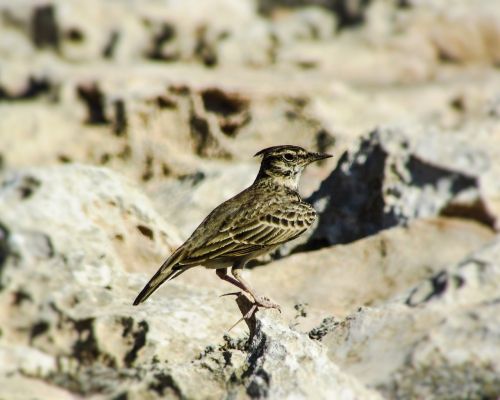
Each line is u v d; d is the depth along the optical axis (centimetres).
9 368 1160
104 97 2239
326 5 3250
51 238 1247
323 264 1503
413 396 1013
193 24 2914
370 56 2828
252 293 1323
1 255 1230
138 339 1202
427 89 2580
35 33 2956
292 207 1407
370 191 1638
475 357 1016
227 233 1327
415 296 1156
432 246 1495
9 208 1262
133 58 2872
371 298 1403
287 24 3045
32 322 1204
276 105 2220
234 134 2202
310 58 2781
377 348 1090
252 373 1055
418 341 1055
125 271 1317
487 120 2255
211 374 1097
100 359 1191
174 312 1256
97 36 2927
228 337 1211
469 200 1548
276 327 1109
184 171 2155
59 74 2475
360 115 2295
